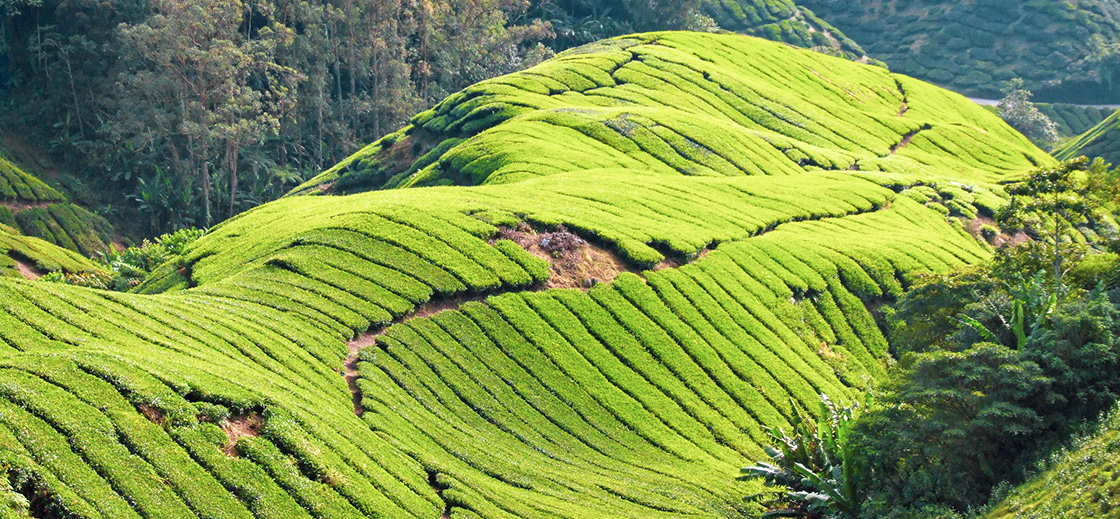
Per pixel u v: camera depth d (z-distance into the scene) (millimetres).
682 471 32906
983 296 34094
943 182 73000
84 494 21375
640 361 38719
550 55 127125
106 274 57781
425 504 25859
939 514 25578
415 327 36281
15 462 21188
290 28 108562
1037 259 36094
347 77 124938
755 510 30625
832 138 85375
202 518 22156
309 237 41375
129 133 102938
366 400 30625
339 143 113250
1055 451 26484
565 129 71000
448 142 76875
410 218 43438
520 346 37156
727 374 39750
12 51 104938
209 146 100438
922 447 27984
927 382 28891
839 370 43625
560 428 34000
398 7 112188
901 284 51062
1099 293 30422
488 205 46875
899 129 93188
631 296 42062
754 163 71438
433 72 124438
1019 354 28375
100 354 25719
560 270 42719
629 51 97438
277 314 34531
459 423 32094
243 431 25375
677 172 67188
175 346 29281
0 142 99438
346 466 25672
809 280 48219
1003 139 106188
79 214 94688
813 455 31016
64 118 104062
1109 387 28188
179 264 47312
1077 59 174125
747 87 91875
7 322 27609
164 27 90438
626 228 47438
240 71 102688
